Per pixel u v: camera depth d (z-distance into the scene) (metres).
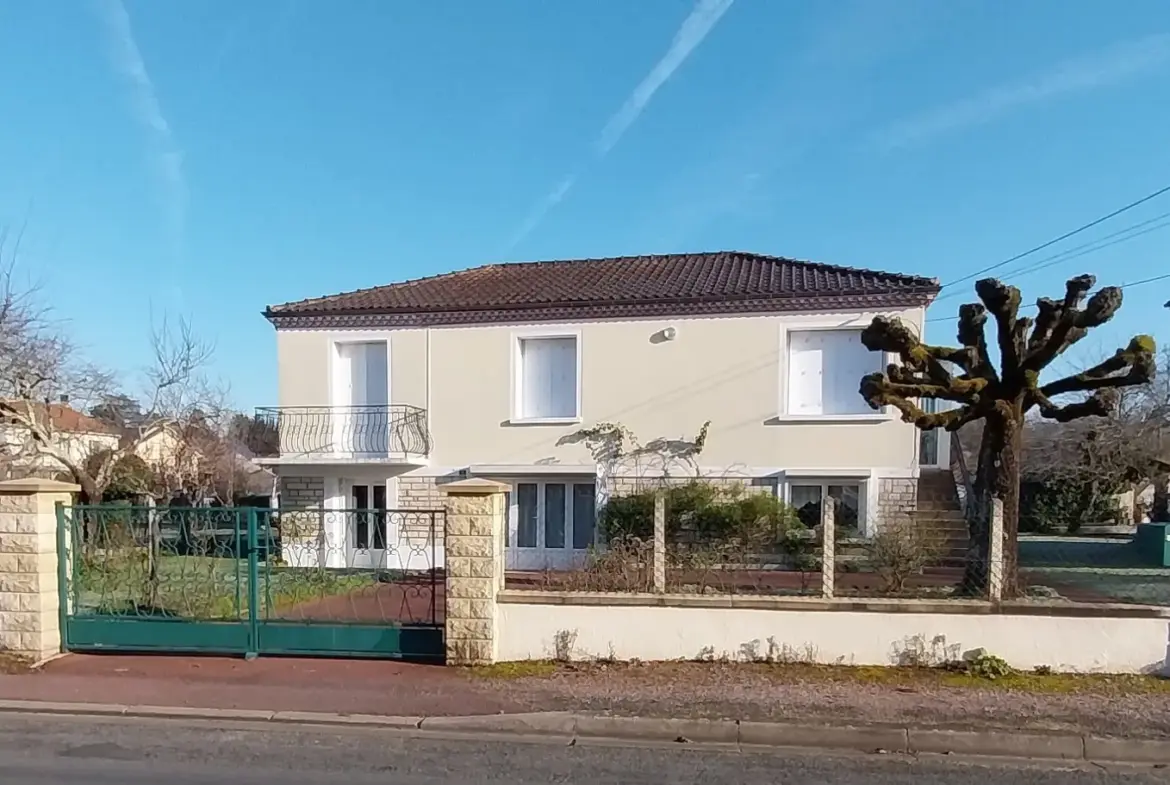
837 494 14.91
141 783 5.33
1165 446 21.92
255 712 6.73
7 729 6.50
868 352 14.77
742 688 7.04
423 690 7.21
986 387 8.74
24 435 17.75
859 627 7.67
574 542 15.83
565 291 16.50
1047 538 23.64
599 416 15.62
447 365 16.22
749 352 15.08
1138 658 7.34
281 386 16.70
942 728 6.09
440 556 11.45
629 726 6.32
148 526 8.75
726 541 13.14
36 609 8.27
